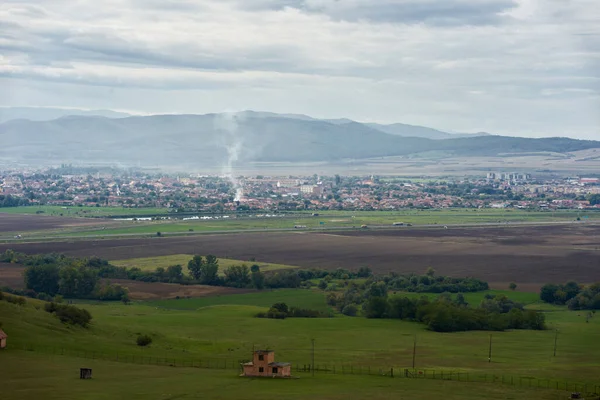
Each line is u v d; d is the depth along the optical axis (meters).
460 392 194.25
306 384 196.12
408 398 184.00
